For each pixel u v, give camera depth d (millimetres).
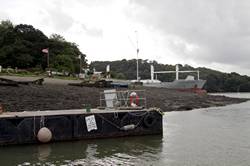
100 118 21922
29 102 32594
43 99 35125
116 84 60625
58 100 35969
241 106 60156
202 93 95750
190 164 15867
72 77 74188
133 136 23078
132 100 25844
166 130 26547
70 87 48625
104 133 22031
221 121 33156
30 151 18047
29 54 89250
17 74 60531
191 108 50062
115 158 16812
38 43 95875
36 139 19688
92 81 59000
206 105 59000
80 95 41688
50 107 32000
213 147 19781
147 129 23594
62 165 15422
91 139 21547
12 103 30984
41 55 92250
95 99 40156
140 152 18250
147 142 21172
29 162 15875
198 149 19188
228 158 17047
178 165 15664
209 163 16062
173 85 100000
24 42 92750
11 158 16562
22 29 100938
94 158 16781
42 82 47469
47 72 71125
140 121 23359
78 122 21078
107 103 26109
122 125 22672
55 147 19109
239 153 18188
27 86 41500
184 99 62406
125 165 15516
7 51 83438
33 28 102938
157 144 20547
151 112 23750
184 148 19422
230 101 75812
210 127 28516
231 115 39750
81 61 103812
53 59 91250
